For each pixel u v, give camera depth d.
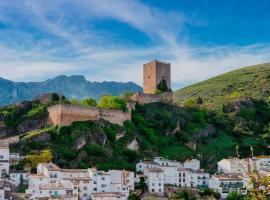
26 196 183.62
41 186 192.38
